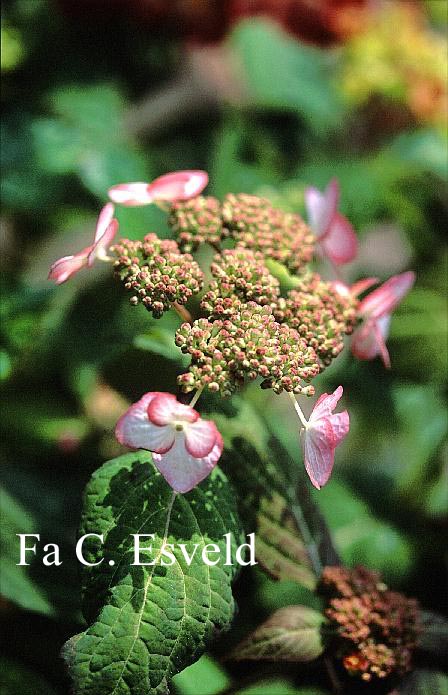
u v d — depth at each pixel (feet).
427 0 2.59
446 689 1.33
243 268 1.25
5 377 1.73
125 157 1.96
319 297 1.32
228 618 1.21
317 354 1.28
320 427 1.20
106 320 1.86
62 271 1.28
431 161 2.17
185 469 1.17
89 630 1.18
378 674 1.30
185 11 2.07
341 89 2.26
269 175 2.12
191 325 1.26
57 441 1.83
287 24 2.31
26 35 2.06
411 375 2.12
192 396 1.31
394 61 2.20
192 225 1.34
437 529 1.97
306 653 1.31
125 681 1.17
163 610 1.19
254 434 1.38
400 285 1.37
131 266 1.24
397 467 2.23
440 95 2.20
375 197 2.18
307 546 1.38
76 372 1.83
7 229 2.10
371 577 1.37
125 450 1.81
